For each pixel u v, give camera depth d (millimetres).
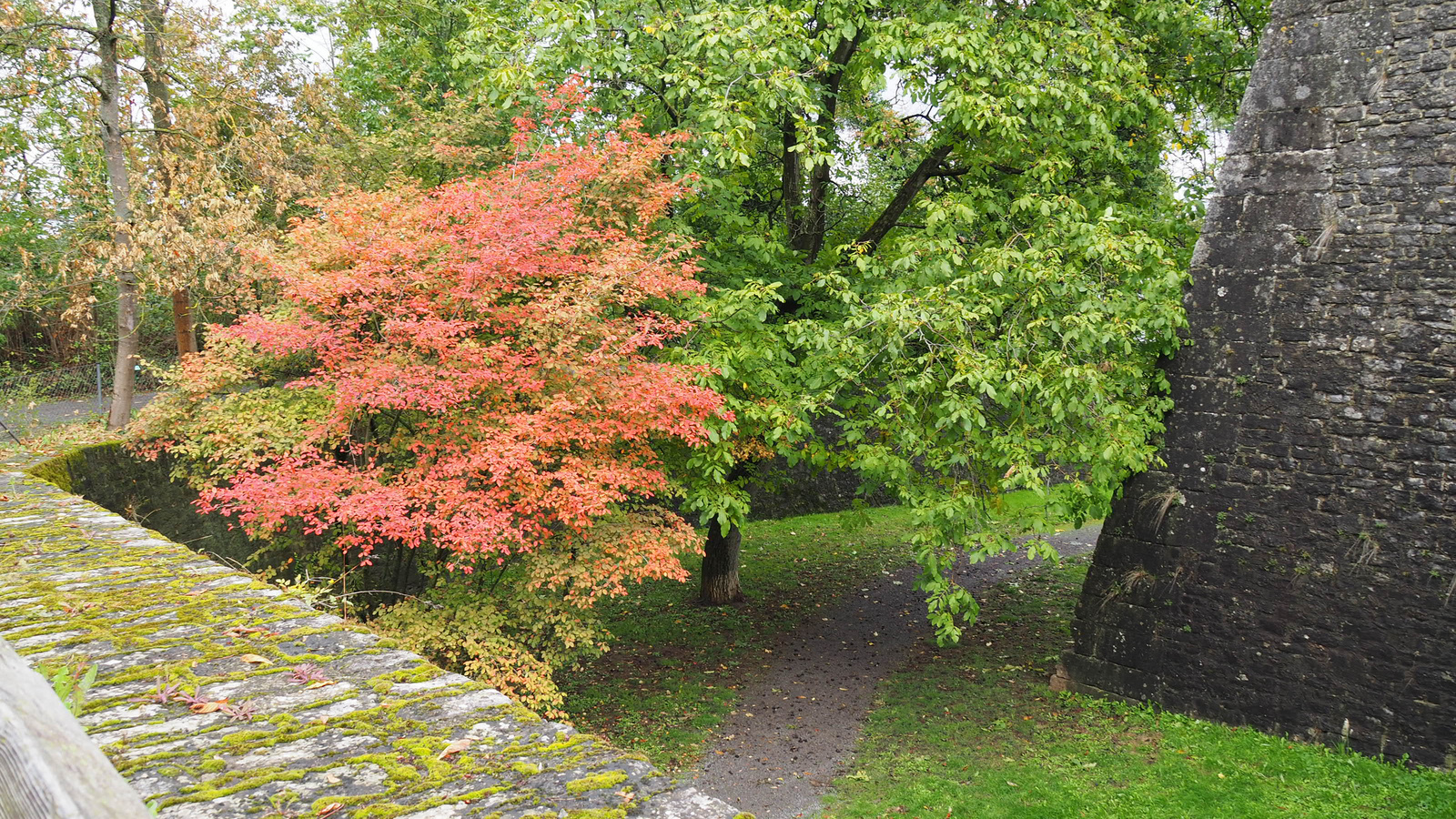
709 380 7922
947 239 8414
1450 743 7527
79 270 11109
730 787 8062
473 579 8320
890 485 8844
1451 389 7602
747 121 8000
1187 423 8891
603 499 6758
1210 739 8367
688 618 12820
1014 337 8203
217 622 2867
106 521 4613
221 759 1910
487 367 6969
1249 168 8539
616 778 1873
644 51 9070
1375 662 7883
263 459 7711
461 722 2154
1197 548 8836
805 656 11453
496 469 6270
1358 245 8008
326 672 2461
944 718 9438
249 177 12133
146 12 11422
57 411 14250
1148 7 9758
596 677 10641
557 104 8062
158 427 8820
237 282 10523
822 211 11562
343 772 1868
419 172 11875
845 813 7547
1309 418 8250
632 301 7434
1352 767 7680
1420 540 7715
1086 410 7910
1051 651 11406
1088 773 7938
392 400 6500
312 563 9062
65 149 12453
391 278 7129
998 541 8398
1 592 3176
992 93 8734
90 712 2137
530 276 7355
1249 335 8547
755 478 11172
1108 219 8141
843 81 11000
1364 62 7938
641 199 8156
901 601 13883
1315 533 8203
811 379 8547
